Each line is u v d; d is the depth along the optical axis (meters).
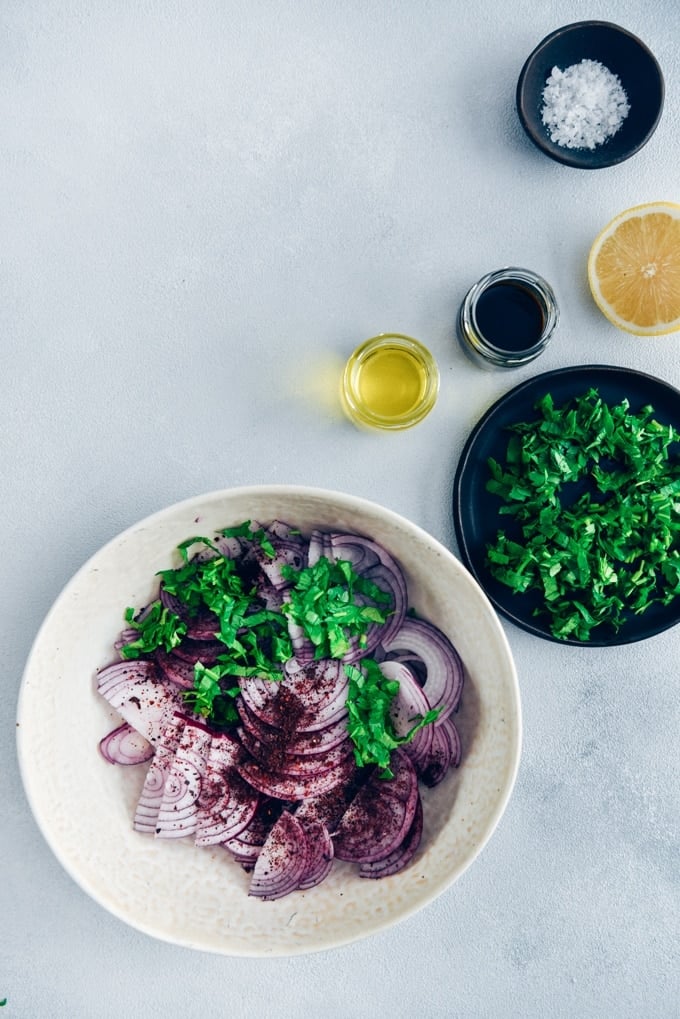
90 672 0.60
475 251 0.65
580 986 0.66
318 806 0.61
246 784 0.61
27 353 0.63
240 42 0.64
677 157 0.65
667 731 0.66
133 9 0.63
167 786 0.61
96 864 0.59
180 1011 0.64
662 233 0.63
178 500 0.64
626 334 0.65
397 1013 0.65
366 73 0.64
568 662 0.65
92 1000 0.64
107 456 0.64
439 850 0.60
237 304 0.64
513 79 0.65
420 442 0.64
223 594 0.61
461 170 0.65
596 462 0.63
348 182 0.64
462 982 0.65
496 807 0.59
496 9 0.64
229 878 0.61
